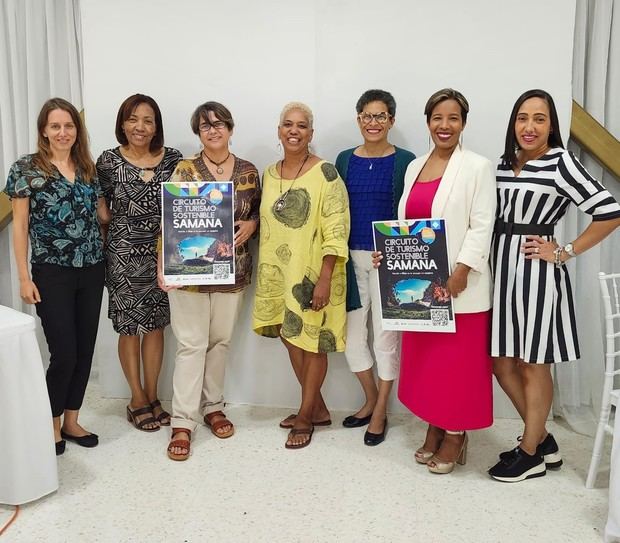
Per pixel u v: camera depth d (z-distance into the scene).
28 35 3.18
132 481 2.42
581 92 2.90
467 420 2.38
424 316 2.34
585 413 3.02
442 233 2.25
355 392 3.10
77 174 2.55
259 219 2.75
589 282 3.00
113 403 3.23
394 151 2.69
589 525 2.12
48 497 2.30
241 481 2.42
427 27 2.79
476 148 2.85
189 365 2.72
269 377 3.15
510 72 2.78
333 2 2.83
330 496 2.30
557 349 2.27
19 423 2.17
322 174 2.58
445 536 2.05
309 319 2.62
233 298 2.75
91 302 2.64
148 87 3.02
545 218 2.26
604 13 2.83
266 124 2.96
